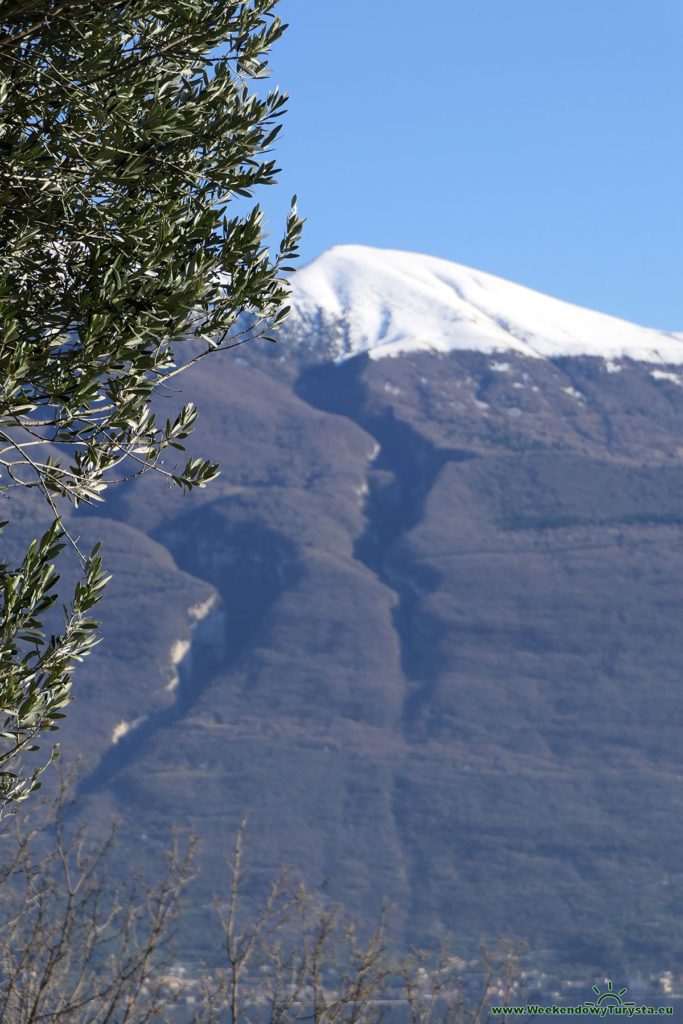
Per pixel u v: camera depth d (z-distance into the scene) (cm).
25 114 902
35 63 900
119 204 897
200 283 873
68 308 857
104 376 878
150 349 911
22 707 852
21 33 866
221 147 1003
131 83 935
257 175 1004
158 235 866
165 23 956
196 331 935
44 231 870
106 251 877
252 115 1010
